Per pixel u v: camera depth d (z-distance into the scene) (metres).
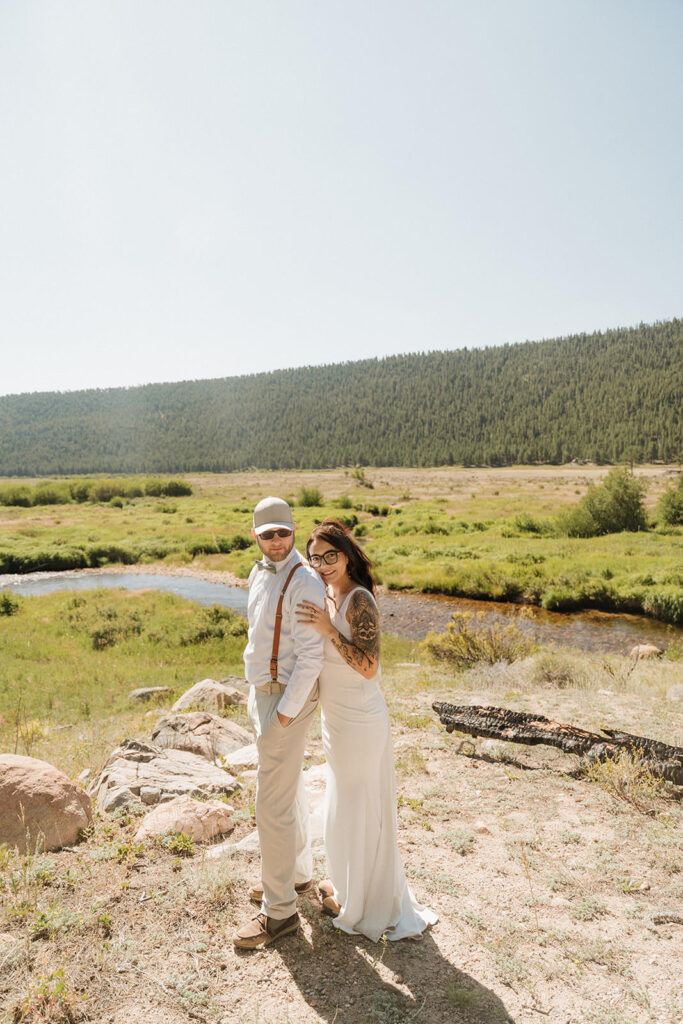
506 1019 2.23
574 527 38.84
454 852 3.52
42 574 34.72
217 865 3.20
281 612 2.56
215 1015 2.20
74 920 2.69
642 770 4.44
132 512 70.62
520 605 22.83
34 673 12.14
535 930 2.80
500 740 5.39
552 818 4.01
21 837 3.35
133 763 4.57
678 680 9.11
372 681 2.62
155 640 15.77
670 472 114.88
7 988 2.28
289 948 2.59
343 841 2.69
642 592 21.45
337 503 66.56
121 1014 2.19
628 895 3.13
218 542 40.84
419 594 25.11
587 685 8.65
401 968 2.49
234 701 7.49
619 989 2.42
